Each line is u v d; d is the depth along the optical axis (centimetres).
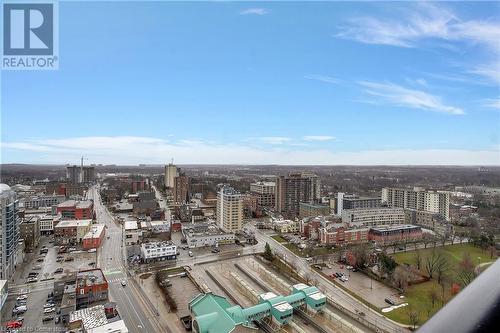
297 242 10662
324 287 6981
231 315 5053
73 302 5750
